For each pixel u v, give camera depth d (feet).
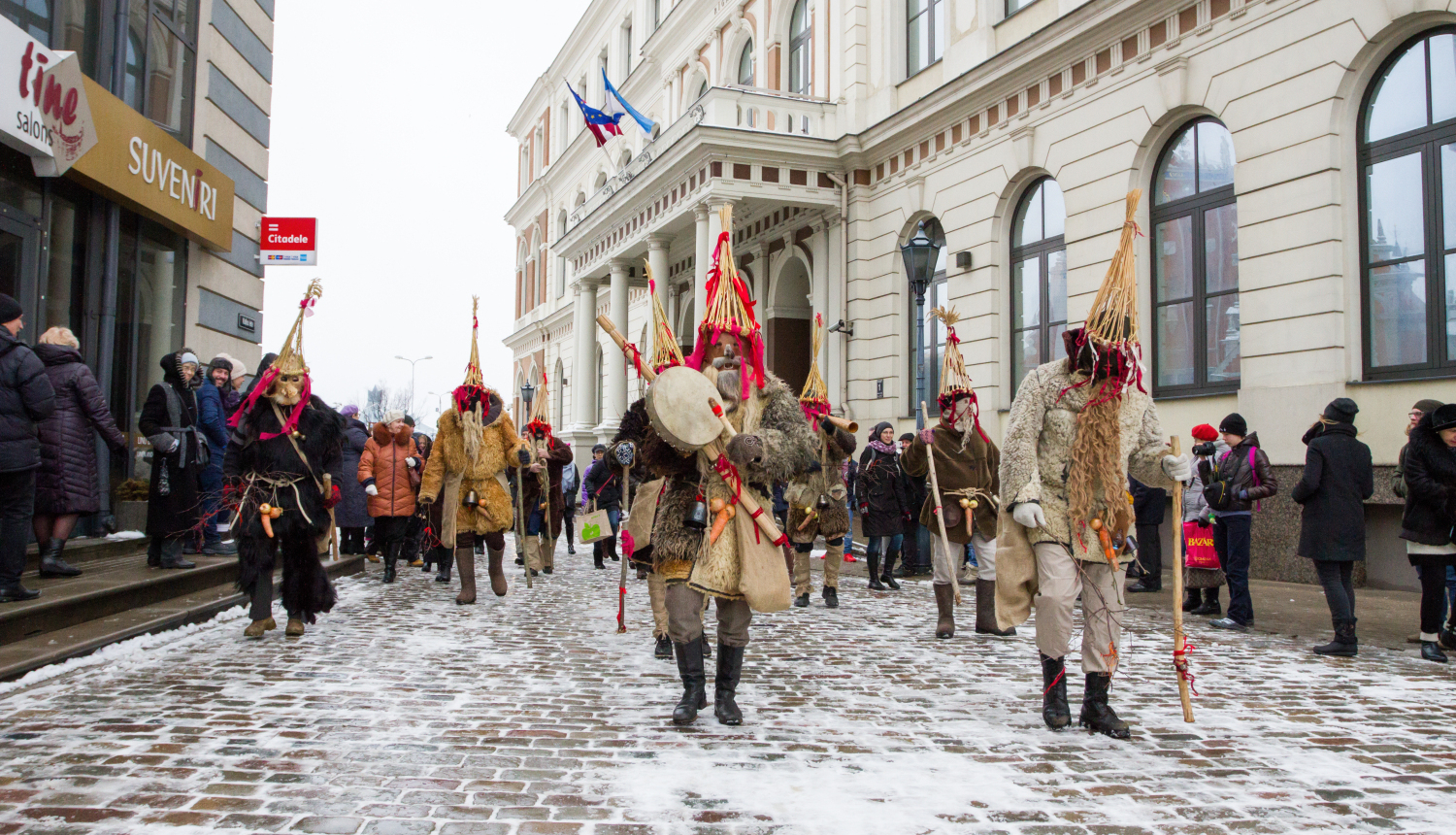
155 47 33.78
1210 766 12.05
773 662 18.86
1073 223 43.16
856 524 50.26
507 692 15.71
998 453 23.39
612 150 104.42
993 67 47.01
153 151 31.81
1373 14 31.12
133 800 10.10
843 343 58.65
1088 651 13.71
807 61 65.62
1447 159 29.76
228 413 28.09
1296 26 33.55
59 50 28.63
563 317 123.75
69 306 29.12
